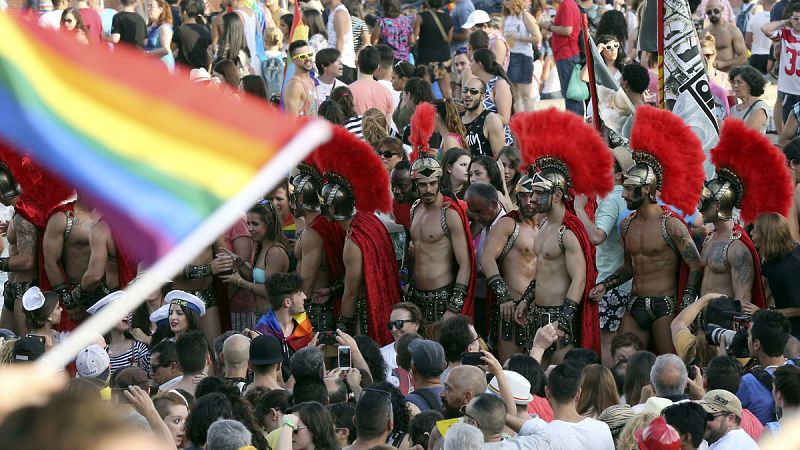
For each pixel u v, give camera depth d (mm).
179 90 7703
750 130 30641
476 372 21844
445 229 33219
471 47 52000
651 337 32688
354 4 63344
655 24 43844
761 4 68875
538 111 32188
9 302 36656
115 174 7453
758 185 30906
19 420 5711
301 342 30781
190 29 58875
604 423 20844
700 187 31172
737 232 30984
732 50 55906
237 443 17969
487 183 33969
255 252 35031
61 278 35438
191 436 20531
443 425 20141
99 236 34469
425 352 24453
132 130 7559
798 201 33781
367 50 47688
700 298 29562
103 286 35156
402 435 22250
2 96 7039
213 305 35219
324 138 7203
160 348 27953
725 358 24422
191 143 7586
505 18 60219
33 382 5879
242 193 7055
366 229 33531
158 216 7441
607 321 33500
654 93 45094
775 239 30141
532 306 32562
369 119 40562
